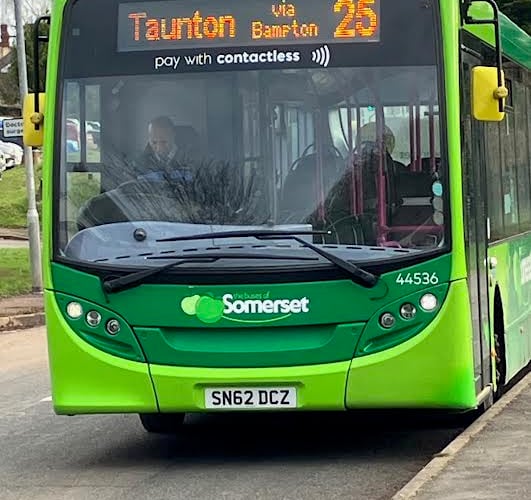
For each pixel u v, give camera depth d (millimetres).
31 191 26406
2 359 17875
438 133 10375
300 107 10461
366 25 10469
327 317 10195
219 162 10461
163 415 12023
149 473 10664
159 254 10352
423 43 10445
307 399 10219
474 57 11383
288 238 10297
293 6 10516
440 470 9625
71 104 10656
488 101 10648
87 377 10414
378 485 10070
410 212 10320
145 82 10594
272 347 10227
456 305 10258
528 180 14008
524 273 13508
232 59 10523
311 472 10516
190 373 10266
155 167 10508
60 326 10469
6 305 23922
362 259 10219
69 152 10609
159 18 10617
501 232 12297
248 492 9938
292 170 10391
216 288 10258
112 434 12352
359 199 10336
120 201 10500
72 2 10711
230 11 10555
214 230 10359
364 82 10438
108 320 10383
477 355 10867
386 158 10375
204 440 11914
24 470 10953
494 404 11758
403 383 10203
